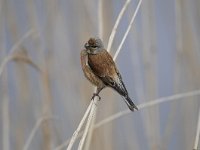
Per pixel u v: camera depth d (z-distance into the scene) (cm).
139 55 1025
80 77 1068
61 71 1061
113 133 1026
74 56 1071
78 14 1063
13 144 1037
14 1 1089
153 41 1022
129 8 1037
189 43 1047
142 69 1027
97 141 999
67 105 1053
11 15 1035
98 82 914
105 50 912
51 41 1056
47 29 1056
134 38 1026
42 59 1025
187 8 1047
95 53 914
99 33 930
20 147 1033
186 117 1072
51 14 1059
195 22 1057
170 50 1148
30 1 1039
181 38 1037
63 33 1066
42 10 1091
